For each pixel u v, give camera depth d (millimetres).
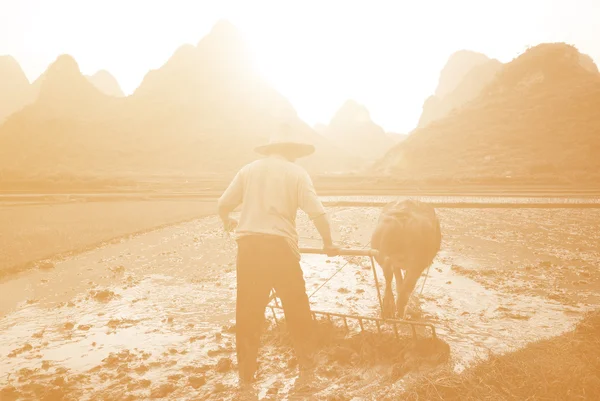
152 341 5461
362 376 4301
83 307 6891
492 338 5148
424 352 4707
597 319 5379
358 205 24984
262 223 4375
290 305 4410
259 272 4328
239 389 4109
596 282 7895
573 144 72375
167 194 35312
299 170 4543
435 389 3832
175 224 17297
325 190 39906
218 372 4559
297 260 4480
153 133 157000
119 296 7473
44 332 5828
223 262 10141
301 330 4441
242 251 4391
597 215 19250
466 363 4406
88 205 26188
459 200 27328
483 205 23266
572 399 3594
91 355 5066
